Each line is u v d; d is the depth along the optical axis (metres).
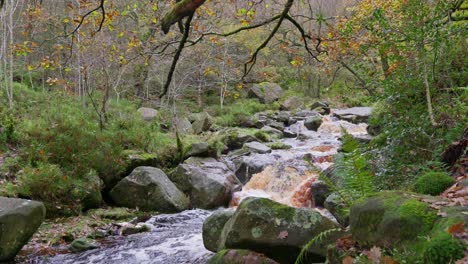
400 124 6.88
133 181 10.74
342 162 5.83
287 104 24.58
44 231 8.47
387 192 3.59
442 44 7.28
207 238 6.50
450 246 2.62
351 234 3.63
